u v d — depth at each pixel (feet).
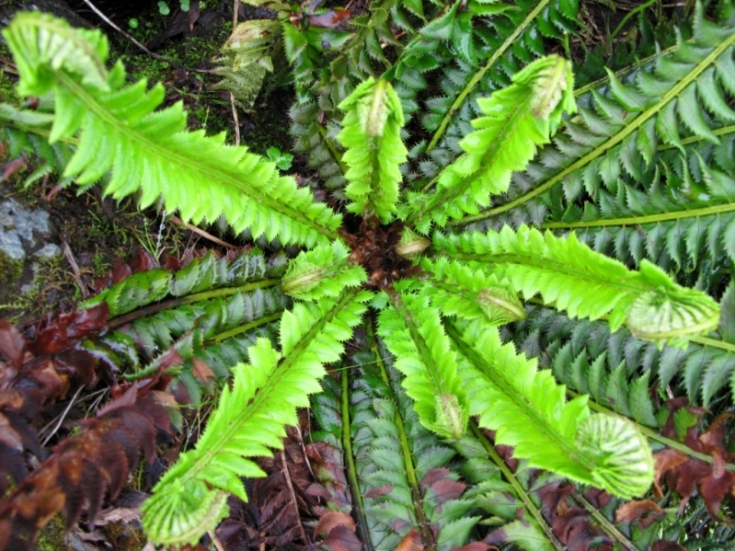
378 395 1.36
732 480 1.10
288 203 1.29
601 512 1.18
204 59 1.51
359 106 1.03
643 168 1.29
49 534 1.08
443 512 1.18
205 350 1.19
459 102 1.41
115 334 1.10
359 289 1.45
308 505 1.30
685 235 1.20
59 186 1.08
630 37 1.44
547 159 1.31
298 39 1.27
